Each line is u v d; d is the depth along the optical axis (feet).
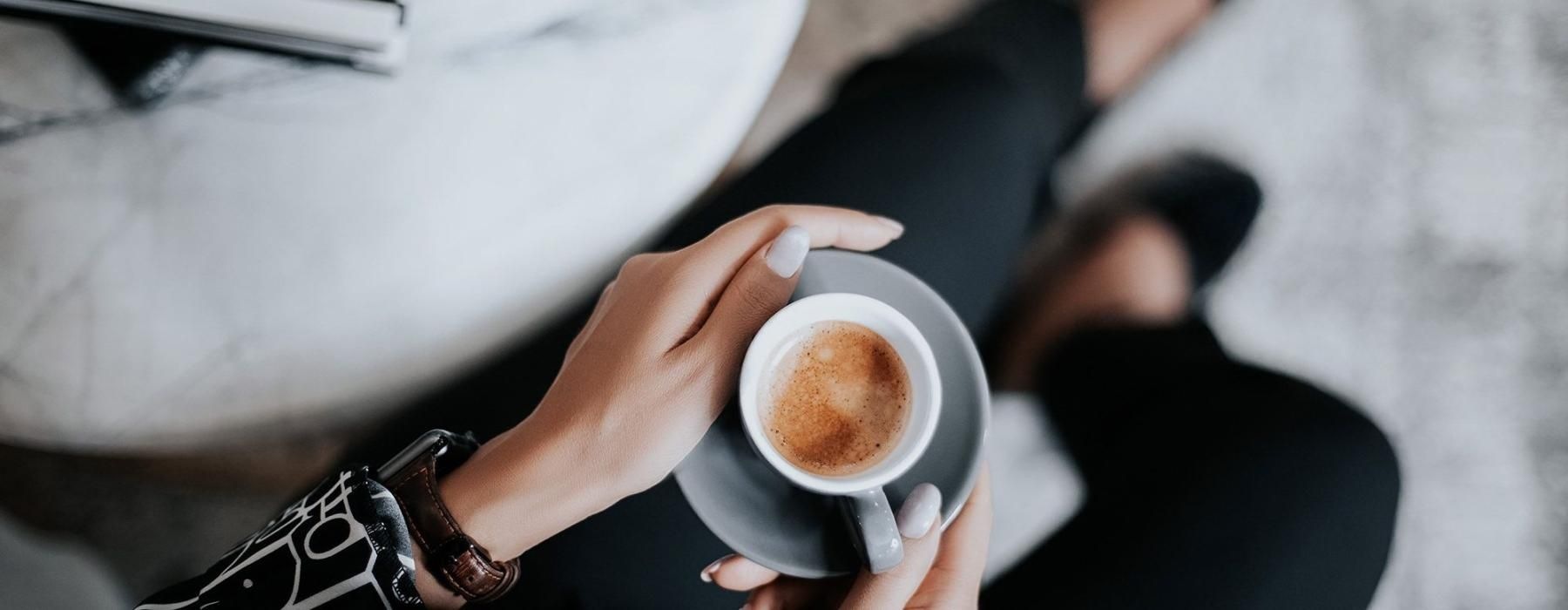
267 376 1.86
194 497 2.64
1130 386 2.41
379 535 1.63
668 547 1.99
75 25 1.77
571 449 1.65
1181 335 2.48
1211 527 2.09
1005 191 2.13
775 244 1.62
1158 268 2.64
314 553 1.63
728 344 1.64
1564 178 2.79
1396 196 2.82
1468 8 2.82
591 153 1.90
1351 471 2.11
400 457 1.68
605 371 1.65
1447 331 2.77
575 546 1.98
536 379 1.98
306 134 1.87
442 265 1.88
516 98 1.90
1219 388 2.26
